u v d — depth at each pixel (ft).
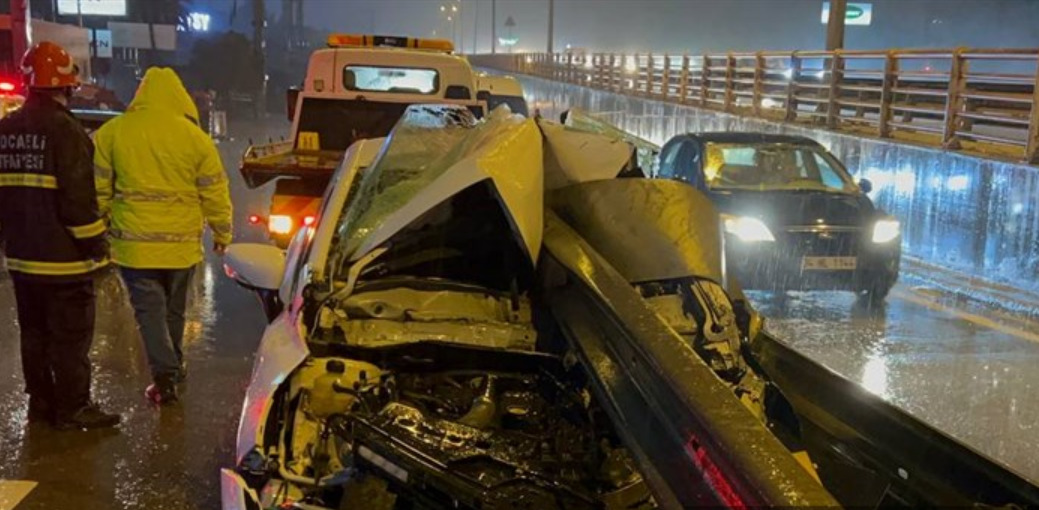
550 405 11.06
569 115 18.08
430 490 9.05
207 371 20.51
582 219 12.34
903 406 19.53
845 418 10.39
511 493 8.79
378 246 12.06
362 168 15.47
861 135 50.90
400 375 11.56
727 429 6.68
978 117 40.93
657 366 7.80
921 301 30.50
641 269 11.38
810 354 23.57
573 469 9.55
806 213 28.09
